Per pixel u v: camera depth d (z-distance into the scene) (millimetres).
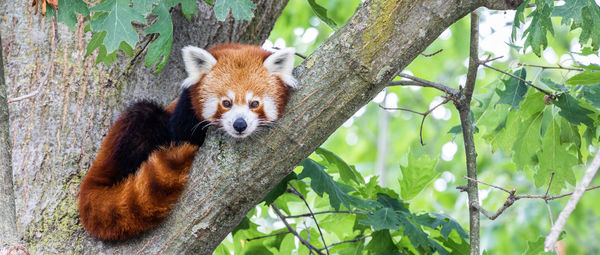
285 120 6195
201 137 8125
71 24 6355
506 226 16406
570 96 7969
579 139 8766
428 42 6102
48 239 6887
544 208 15820
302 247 9891
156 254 6516
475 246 7262
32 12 7984
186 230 6383
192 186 6484
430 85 7809
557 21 18641
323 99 6117
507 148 9641
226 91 7992
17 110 7512
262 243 9617
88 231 6973
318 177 7902
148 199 6793
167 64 8453
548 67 8305
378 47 6004
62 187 7219
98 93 7758
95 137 7594
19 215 6973
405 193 9742
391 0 5980
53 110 7547
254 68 8133
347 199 8250
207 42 8867
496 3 6371
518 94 8344
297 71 6414
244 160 6250
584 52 8141
